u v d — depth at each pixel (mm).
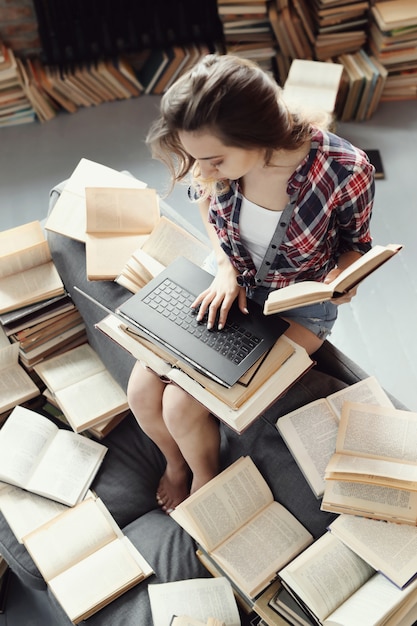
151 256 2006
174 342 1635
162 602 1689
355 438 1662
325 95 2908
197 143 1357
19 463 1958
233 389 1578
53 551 1801
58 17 3178
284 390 1616
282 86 3418
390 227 2893
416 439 1638
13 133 3379
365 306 2660
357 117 3312
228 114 1290
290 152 1468
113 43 3303
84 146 3291
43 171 3197
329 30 3203
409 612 1502
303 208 1541
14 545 1867
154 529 1878
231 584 1722
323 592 1519
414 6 3109
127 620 1688
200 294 1716
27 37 3328
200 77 1298
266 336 1636
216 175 1452
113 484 1976
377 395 1769
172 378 1636
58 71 3326
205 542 1678
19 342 2158
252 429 1826
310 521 1695
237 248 1718
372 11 3135
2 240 2160
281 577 1560
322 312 1778
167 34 3324
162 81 3443
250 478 1763
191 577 1776
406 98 3393
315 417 1732
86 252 2090
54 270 2182
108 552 1786
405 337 2572
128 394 1867
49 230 2148
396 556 1524
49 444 2023
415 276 2738
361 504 1587
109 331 1752
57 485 1934
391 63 3229
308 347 1782
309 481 1668
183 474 1977
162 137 1438
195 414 1750
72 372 2160
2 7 3184
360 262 1405
